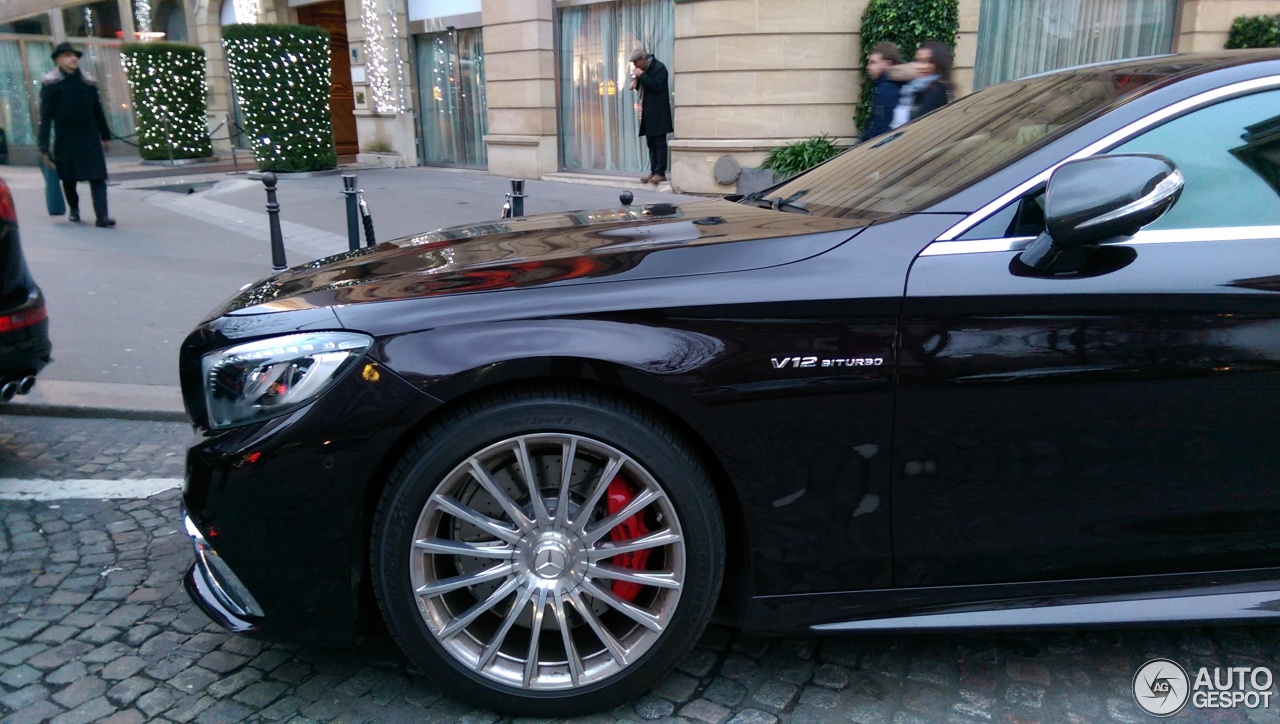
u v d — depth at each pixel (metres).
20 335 3.92
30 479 4.05
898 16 10.30
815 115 11.09
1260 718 2.31
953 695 2.43
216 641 2.75
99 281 7.48
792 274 2.21
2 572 3.20
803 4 10.76
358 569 2.25
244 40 14.08
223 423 2.26
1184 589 2.32
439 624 2.26
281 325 2.27
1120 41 11.80
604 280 2.24
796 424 2.17
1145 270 2.15
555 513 2.24
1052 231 2.07
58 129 9.72
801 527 2.24
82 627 2.83
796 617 2.31
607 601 2.27
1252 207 2.24
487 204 11.33
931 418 2.17
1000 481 2.21
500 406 2.16
